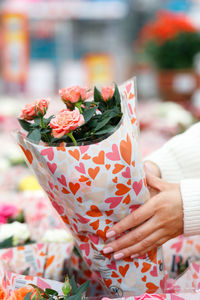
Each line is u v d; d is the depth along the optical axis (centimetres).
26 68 630
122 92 124
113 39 759
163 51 455
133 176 112
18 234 162
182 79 455
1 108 462
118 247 117
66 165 105
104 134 112
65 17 692
